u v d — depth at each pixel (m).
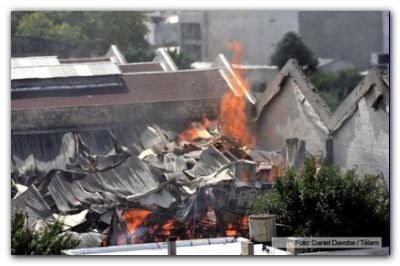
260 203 84.06
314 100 101.19
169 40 189.50
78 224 89.25
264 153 102.31
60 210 91.81
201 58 182.62
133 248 72.44
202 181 95.56
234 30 184.00
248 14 184.88
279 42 186.75
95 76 107.19
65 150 99.62
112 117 104.06
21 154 98.19
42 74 104.88
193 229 92.25
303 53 190.00
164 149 102.25
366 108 93.62
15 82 103.00
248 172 98.12
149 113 106.06
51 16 166.25
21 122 100.12
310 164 84.75
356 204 82.25
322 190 82.19
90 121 103.19
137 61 162.62
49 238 74.00
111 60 124.50
